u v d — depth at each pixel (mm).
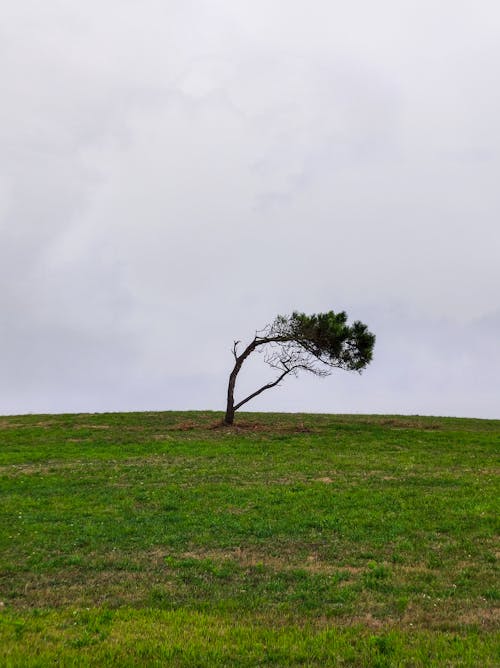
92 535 21375
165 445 41719
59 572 17719
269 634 13008
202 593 15945
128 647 12141
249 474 31672
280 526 21938
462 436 45656
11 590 16312
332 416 60156
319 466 33750
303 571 17344
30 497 27406
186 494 27203
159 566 18141
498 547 19406
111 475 32062
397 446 41344
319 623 13797
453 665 11266
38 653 11664
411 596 15453
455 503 24750
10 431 50125
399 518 22797
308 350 52375
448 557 18562
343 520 22641
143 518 23500
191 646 12211
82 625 13547
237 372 52375
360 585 16250
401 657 11695
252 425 51469
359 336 51938
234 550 19641
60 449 41281
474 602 15016
